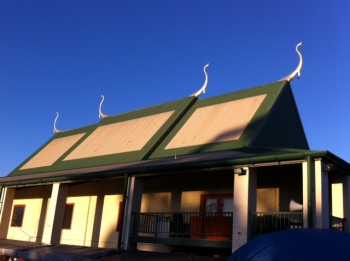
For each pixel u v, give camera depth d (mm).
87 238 21359
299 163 12602
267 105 19719
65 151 27594
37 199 24781
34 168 27703
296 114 21656
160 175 16156
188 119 22359
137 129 24297
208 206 17281
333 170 13406
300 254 7480
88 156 24328
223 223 14828
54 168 25578
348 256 7191
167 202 18734
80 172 20484
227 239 14945
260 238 8656
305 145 22078
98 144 25344
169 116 23641
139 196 16688
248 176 13461
